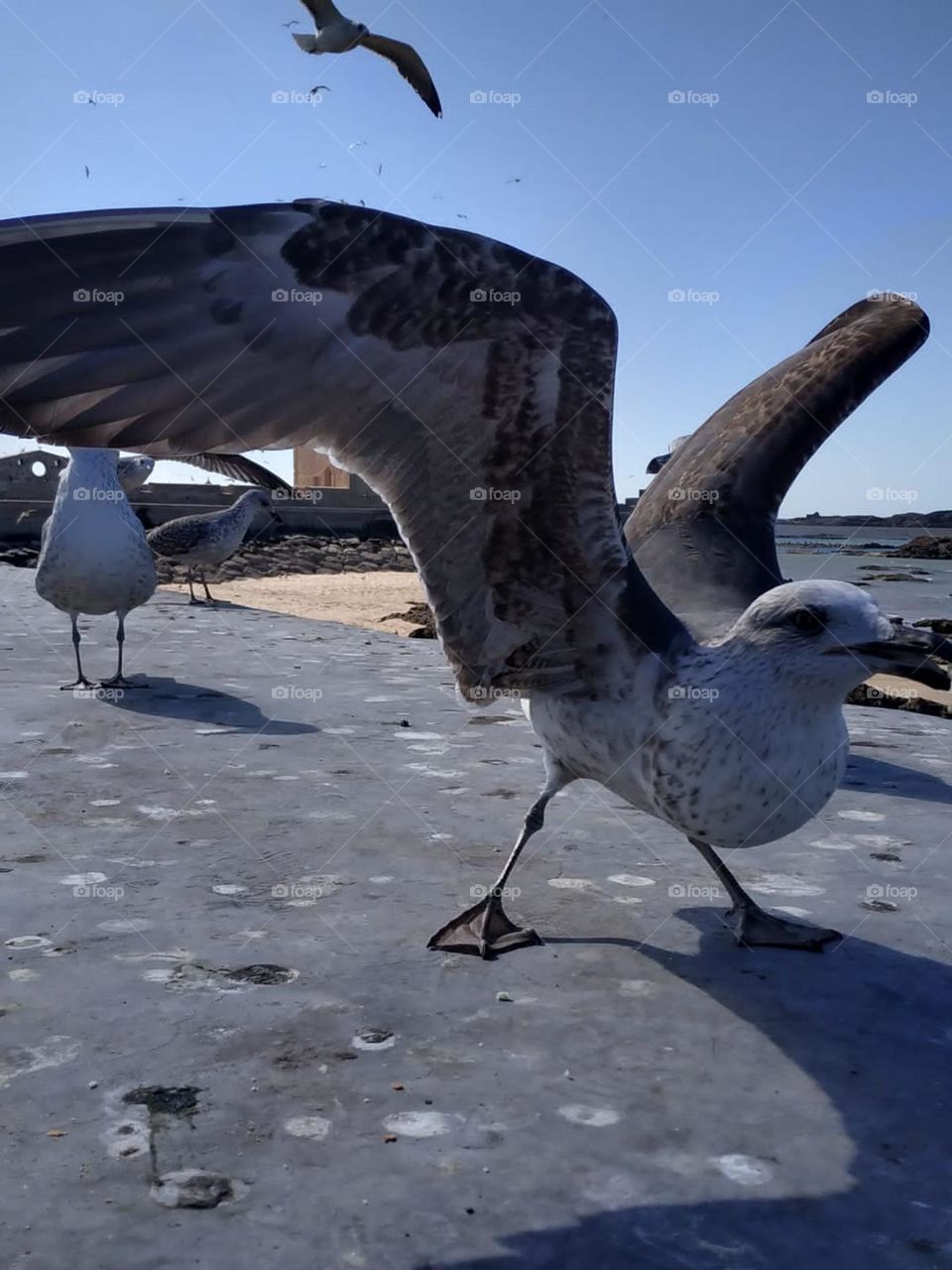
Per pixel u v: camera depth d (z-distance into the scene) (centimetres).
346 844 90
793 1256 43
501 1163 48
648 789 69
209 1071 55
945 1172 48
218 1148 49
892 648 62
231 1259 42
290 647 202
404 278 55
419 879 83
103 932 72
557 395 59
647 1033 60
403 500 63
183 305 53
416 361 58
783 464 85
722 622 71
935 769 119
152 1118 51
